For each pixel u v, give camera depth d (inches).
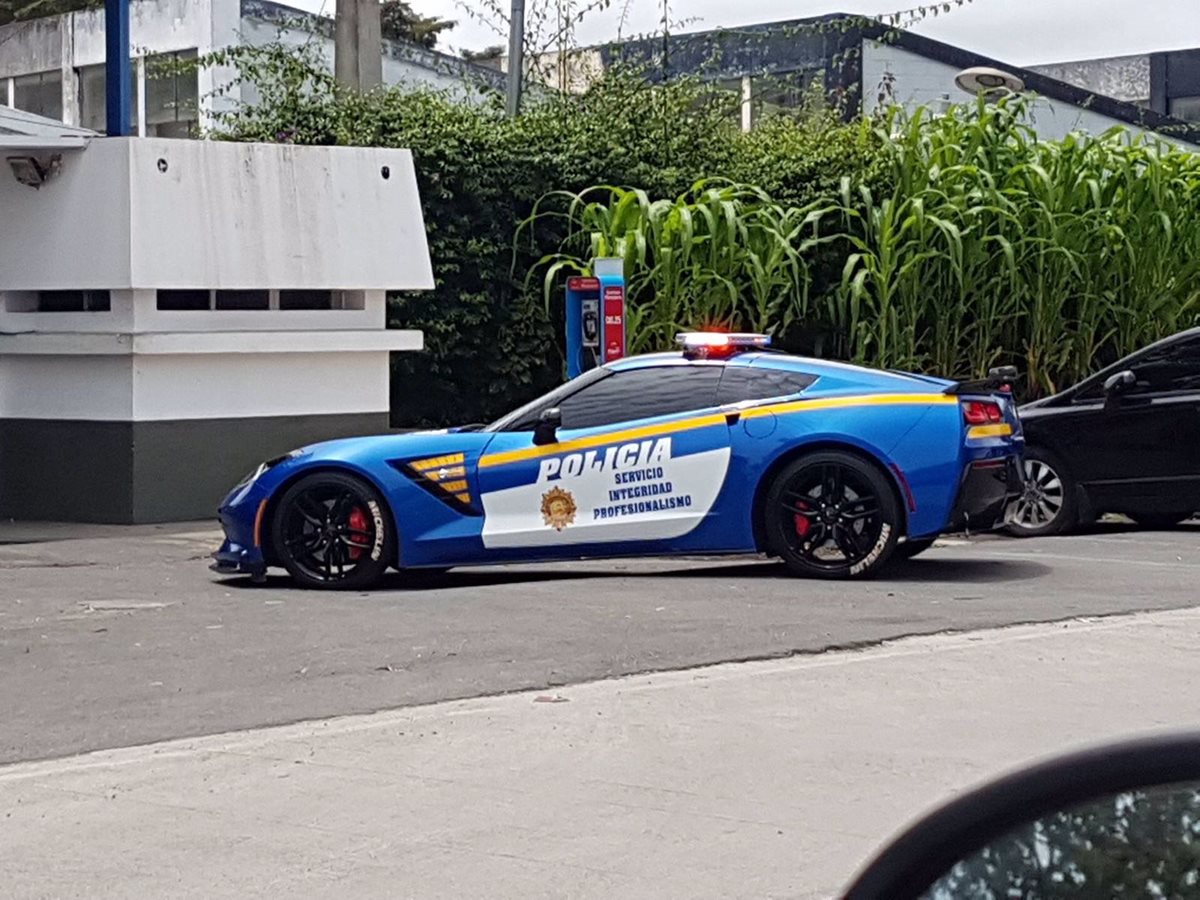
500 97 739.4
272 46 794.2
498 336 684.7
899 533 413.7
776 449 414.9
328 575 423.2
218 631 357.1
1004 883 86.4
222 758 255.1
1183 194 728.3
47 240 565.3
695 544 421.1
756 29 1149.7
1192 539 540.1
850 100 994.1
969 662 321.4
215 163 566.6
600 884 200.2
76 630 360.8
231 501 431.2
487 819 224.8
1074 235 698.8
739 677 308.8
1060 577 429.7
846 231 709.9
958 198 673.0
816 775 245.0
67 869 206.2
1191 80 1582.2
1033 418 557.9
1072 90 1259.8
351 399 600.7
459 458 422.0
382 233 597.3
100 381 565.3
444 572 466.0
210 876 203.6
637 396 426.3
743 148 763.4
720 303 663.1
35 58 1341.0
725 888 198.5
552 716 279.4
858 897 88.9
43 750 260.8
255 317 580.4
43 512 578.9
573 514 421.4
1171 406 540.4
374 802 232.5
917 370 685.3
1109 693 295.9
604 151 705.6
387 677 309.1
